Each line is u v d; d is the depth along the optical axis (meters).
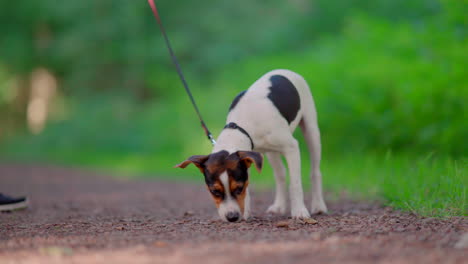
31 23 34.78
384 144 12.55
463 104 10.59
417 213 5.98
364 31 14.34
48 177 16.59
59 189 12.56
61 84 36.88
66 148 27.88
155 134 24.67
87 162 23.42
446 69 10.77
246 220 6.14
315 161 6.94
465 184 6.32
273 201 8.77
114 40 31.55
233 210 5.51
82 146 27.59
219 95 20.88
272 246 4.34
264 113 6.02
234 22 30.34
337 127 14.02
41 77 36.31
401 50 12.94
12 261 4.04
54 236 5.16
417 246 4.28
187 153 20.00
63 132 29.17
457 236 4.66
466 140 10.39
